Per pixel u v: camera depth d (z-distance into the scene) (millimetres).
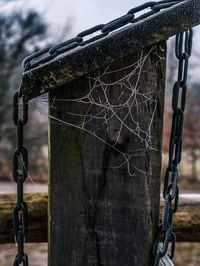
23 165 759
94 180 786
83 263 812
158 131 763
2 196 1241
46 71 722
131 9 714
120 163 773
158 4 713
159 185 779
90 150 779
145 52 737
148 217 778
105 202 789
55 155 800
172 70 2500
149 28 710
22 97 730
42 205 1163
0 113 7672
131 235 788
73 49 759
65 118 780
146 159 767
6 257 3059
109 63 724
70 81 739
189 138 8055
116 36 710
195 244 4059
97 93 760
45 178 5926
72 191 801
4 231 1155
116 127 766
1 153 7980
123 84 751
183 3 708
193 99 7984
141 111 757
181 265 3416
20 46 7125
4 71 7152
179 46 734
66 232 817
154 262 789
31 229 1158
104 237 797
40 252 3295
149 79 746
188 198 1300
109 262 801
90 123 772
